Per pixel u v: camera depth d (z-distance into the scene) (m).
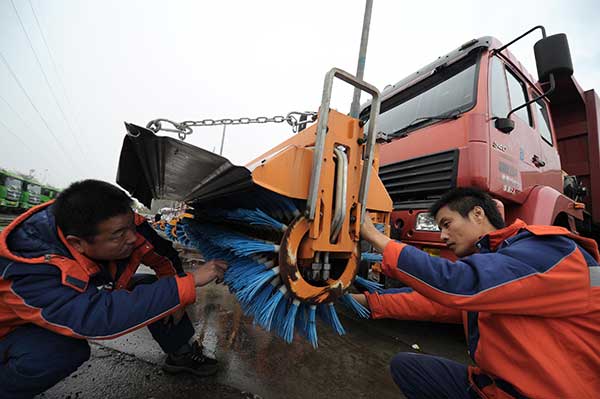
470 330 1.12
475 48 2.57
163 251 1.68
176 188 1.91
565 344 0.84
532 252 0.88
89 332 0.99
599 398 0.80
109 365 1.68
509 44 2.42
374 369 1.87
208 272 1.28
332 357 1.99
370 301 1.42
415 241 2.43
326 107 1.03
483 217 1.14
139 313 1.05
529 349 0.85
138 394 1.44
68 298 1.00
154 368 1.68
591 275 0.85
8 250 0.98
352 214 1.17
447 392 1.16
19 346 1.07
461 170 2.21
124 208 1.09
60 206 1.02
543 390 0.84
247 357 1.90
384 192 1.48
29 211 1.16
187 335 1.65
